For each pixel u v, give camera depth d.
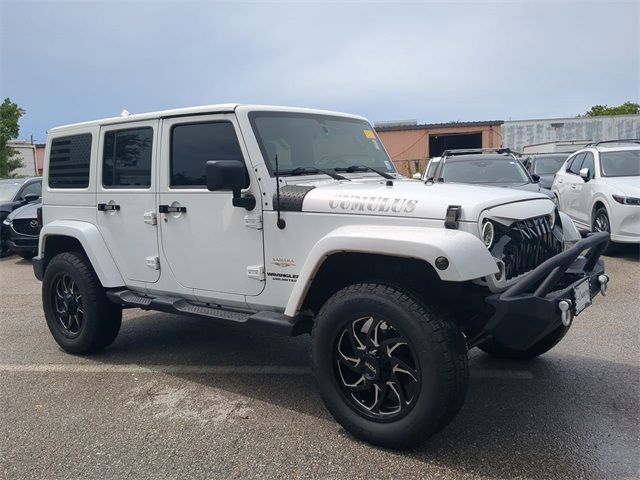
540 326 3.00
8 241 11.30
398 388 3.13
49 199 5.29
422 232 3.03
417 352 2.96
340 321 3.23
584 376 4.18
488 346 4.59
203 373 4.55
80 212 4.97
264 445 3.33
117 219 4.64
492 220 3.14
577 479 2.87
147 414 3.82
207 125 3.98
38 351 5.27
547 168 14.91
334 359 3.33
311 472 3.02
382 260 3.38
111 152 4.68
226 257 3.92
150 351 5.14
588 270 3.65
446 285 3.23
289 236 3.58
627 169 9.07
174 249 4.24
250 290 3.83
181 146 4.14
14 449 3.40
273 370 4.59
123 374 4.59
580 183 9.63
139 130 4.43
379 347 3.16
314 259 3.28
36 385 4.40
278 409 3.83
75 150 5.02
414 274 3.35
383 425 3.16
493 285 3.08
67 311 5.09
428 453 3.15
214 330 5.74
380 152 4.81
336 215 3.37
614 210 8.30
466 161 9.80
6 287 8.67
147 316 6.37
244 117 3.78
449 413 2.97
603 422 3.46
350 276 3.60
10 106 31.36
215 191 3.76
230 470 3.08
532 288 3.21
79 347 4.98
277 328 3.57
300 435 3.44
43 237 5.23
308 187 3.61
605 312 5.78
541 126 32.38
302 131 4.14
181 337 5.54
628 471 2.93
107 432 3.57
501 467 3.00
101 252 4.70
